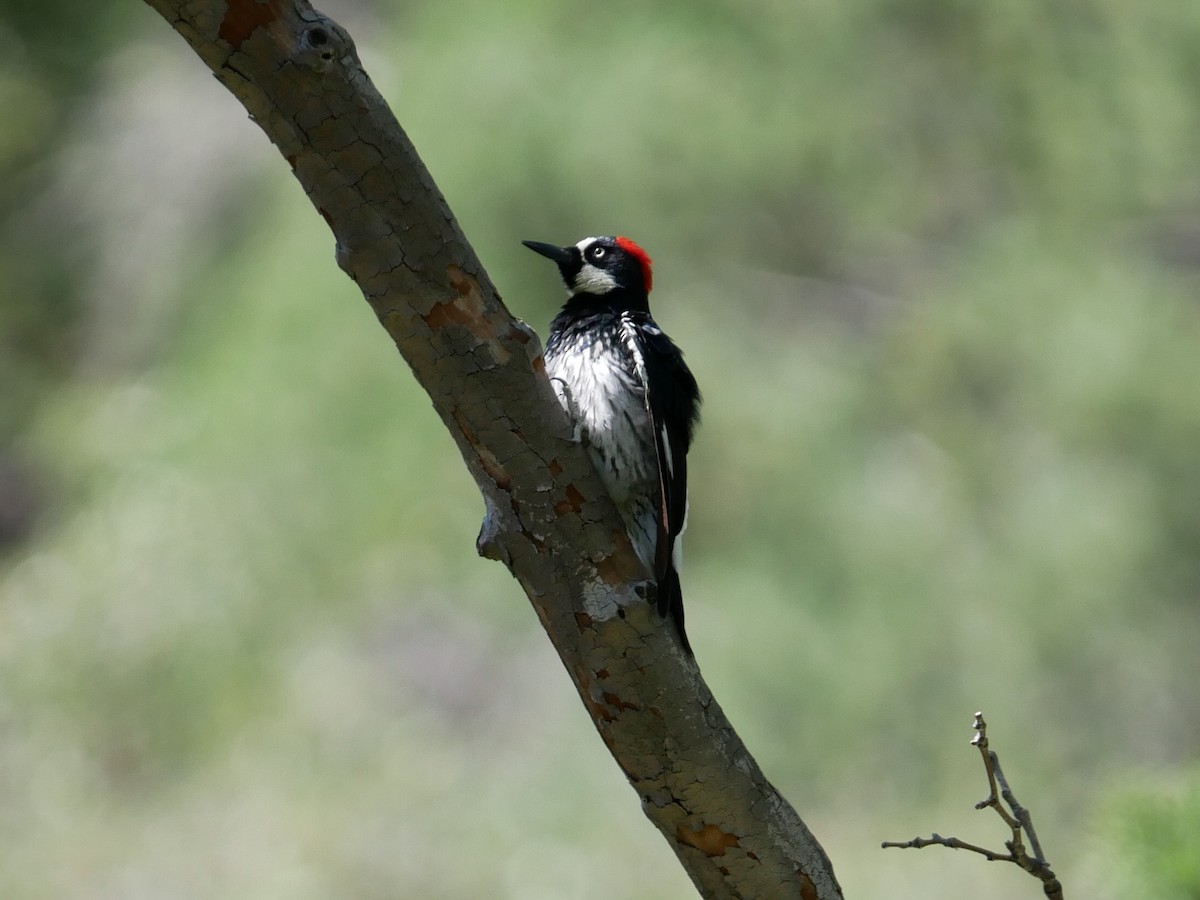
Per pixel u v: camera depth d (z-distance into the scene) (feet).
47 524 53.06
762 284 41.27
